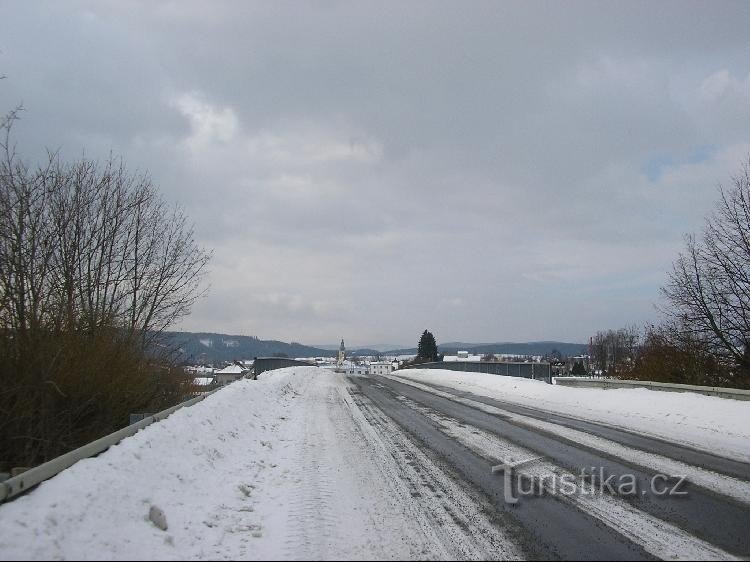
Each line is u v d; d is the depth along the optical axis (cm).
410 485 804
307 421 1461
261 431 1235
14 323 909
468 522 639
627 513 666
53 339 944
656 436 1190
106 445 705
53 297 1084
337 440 1173
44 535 464
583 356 8262
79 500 532
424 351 11100
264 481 815
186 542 554
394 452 1046
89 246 1439
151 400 1312
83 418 1022
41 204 1177
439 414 1631
